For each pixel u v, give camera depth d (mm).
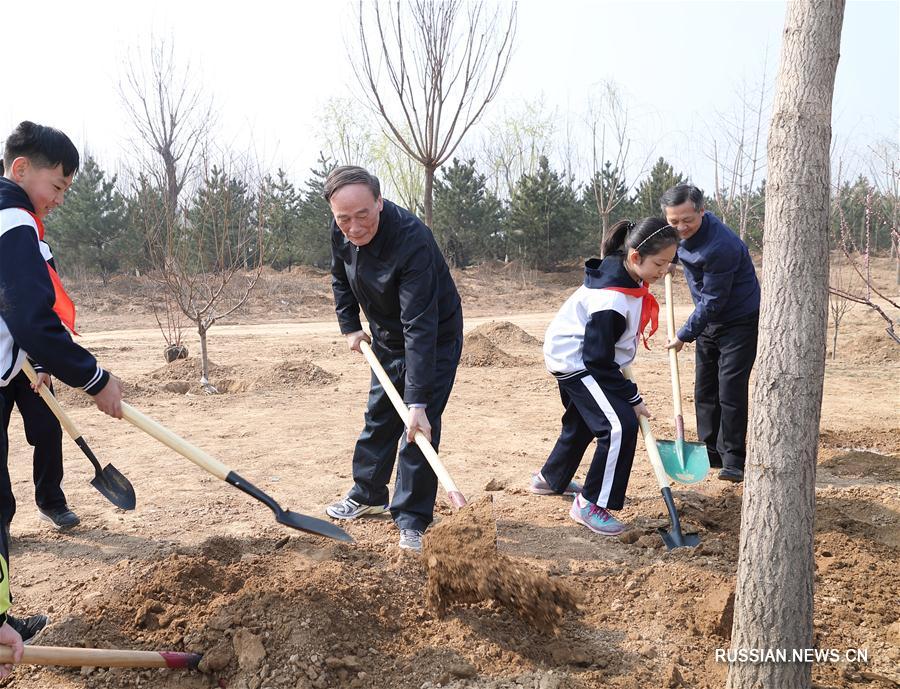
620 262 4086
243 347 13828
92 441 6141
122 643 2832
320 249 35844
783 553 2365
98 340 15531
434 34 10672
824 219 2350
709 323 4887
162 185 12898
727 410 5070
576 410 4469
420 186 32906
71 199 28516
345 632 2871
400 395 4113
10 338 2953
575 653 2867
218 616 2893
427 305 3572
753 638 2412
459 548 2926
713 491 4934
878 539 3908
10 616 2996
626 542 4004
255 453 5812
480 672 2748
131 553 3807
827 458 5387
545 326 19297
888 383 9133
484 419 7094
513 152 39844
